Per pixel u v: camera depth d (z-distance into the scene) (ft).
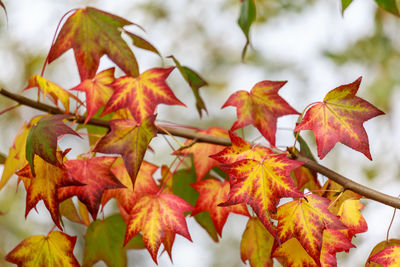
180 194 5.31
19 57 10.34
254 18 5.40
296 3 11.72
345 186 4.60
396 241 4.66
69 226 10.02
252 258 4.97
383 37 10.85
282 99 4.91
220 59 12.87
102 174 4.66
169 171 5.13
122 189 4.91
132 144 4.60
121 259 5.29
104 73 5.01
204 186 4.99
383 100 10.71
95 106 4.90
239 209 4.92
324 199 4.53
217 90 12.82
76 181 4.59
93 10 4.80
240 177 4.49
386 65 10.89
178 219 4.73
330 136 4.63
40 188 4.62
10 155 4.98
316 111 4.67
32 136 4.55
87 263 5.26
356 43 11.24
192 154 5.33
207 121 12.60
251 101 4.93
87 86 4.93
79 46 4.78
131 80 4.88
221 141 4.93
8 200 9.58
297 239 4.50
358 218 4.67
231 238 12.98
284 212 4.53
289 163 4.48
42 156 4.52
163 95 4.86
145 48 4.91
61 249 4.77
